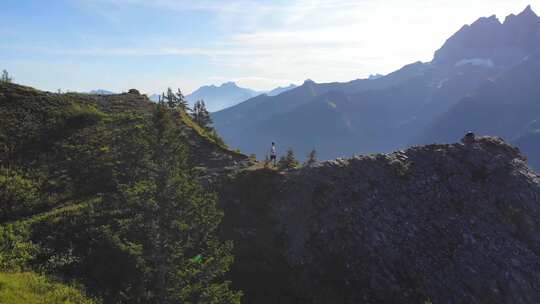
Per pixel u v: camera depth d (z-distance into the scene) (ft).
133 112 190.39
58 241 95.04
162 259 75.66
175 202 79.51
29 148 142.92
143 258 76.74
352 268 109.19
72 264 89.04
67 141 150.30
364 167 136.67
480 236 118.52
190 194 82.23
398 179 133.69
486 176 138.92
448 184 134.10
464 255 113.09
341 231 116.78
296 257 112.98
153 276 76.07
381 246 113.19
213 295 78.13
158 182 79.71
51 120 163.94
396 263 110.01
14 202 112.16
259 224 122.72
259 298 102.32
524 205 129.18
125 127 163.94
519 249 116.37
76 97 202.08
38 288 74.43
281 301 102.68
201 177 137.69
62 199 116.88
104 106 199.21
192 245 81.05
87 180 125.80
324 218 120.16
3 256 84.84
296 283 107.24
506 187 134.92
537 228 123.75
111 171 127.13
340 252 112.57
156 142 88.43
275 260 112.78
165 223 78.02
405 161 141.79
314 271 109.60
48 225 99.60
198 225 82.74
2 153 135.54
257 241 117.29
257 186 133.49
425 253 112.98
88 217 103.09
